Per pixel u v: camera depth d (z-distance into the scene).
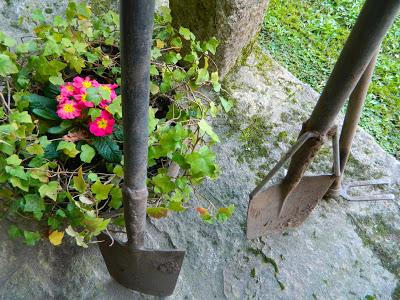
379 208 1.35
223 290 1.14
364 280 1.20
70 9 1.11
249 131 1.45
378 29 0.78
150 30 0.58
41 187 0.89
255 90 1.56
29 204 0.92
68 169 1.05
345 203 1.35
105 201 1.05
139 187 0.83
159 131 0.99
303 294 1.15
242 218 1.26
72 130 1.04
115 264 1.06
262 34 2.06
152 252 0.97
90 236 0.96
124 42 0.58
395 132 1.83
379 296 1.17
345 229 1.29
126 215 0.89
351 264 1.22
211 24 1.40
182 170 1.15
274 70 1.66
